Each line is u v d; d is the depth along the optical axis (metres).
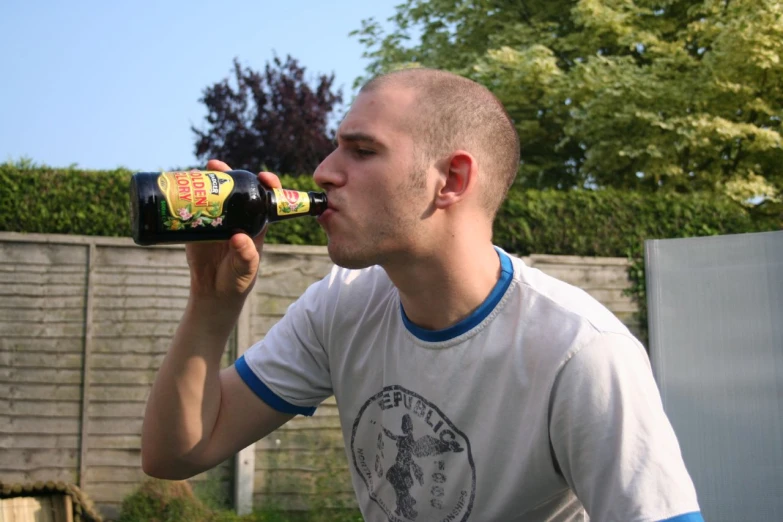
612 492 1.42
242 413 1.86
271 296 5.23
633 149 9.30
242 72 15.90
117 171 5.20
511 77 9.48
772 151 9.40
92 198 5.13
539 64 9.12
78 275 5.00
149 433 1.78
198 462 1.81
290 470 5.11
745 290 3.35
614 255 5.83
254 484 5.07
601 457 1.44
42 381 4.91
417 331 1.65
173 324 5.09
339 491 4.96
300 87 15.88
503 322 1.59
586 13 9.48
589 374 1.46
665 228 5.89
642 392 1.46
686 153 9.49
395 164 1.55
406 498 1.73
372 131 1.55
